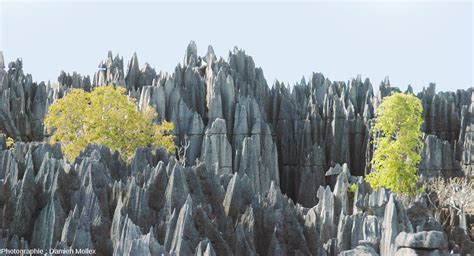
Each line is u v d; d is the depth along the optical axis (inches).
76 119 3159.5
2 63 5068.9
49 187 1814.7
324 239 2237.9
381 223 2143.2
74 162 2101.4
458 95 5492.1
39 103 4653.1
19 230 1694.1
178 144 4207.7
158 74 5132.9
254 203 1991.9
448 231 2578.7
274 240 1841.8
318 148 4461.1
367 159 4397.1
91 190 1777.8
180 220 1659.7
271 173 4308.6
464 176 4185.5
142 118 3238.2
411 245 1536.7
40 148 2116.1
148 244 1466.5
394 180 3356.3
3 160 1985.7
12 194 1742.1
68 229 1617.9
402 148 3408.0
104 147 2214.6
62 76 5103.3
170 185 1847.9
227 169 3998.5
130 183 1828.2
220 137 4047.7
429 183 3654.0
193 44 5147.6
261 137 4347.9
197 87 4653.1
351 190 2869.1
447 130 5068.9
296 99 5157.5
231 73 4788.4
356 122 4739.2
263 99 4985.2
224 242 1707.7
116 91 3211.1
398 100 3440.0
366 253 1763.0
